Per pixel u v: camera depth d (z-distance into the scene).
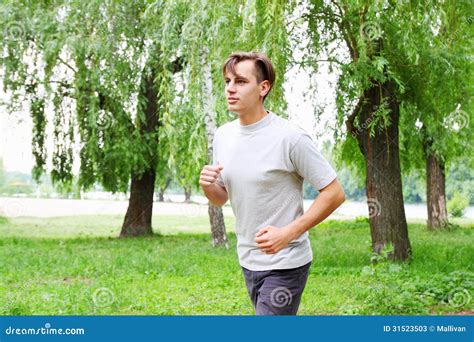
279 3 9.20
